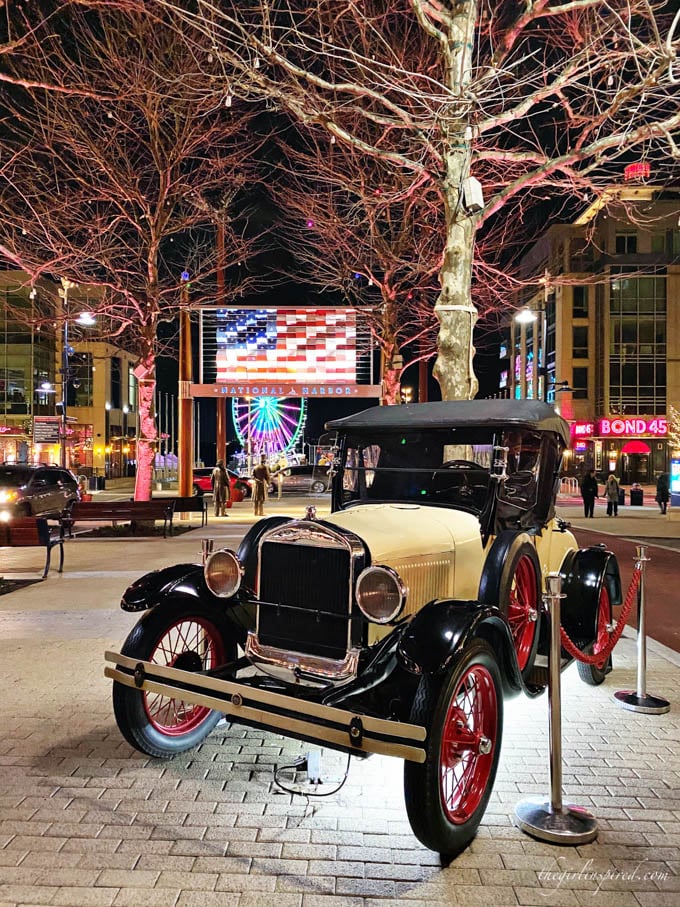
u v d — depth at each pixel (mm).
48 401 50594
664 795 3766
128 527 16625
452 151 8281
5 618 7594
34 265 13164
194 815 3467
